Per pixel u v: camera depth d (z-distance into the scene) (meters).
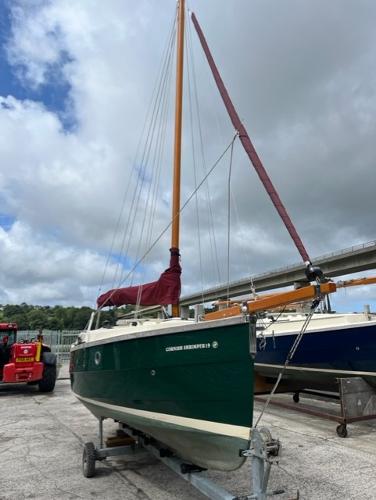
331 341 7.10
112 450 4.32
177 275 5.23
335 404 7.81
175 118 6.57
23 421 6.75
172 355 3.36
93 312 5.83
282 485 3.86
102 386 4.36
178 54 6.85
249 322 2.86
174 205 5.90
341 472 4.20
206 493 3.16
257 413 7.13
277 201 4.12
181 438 3.43
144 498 3.63
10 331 11.02
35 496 3.69
